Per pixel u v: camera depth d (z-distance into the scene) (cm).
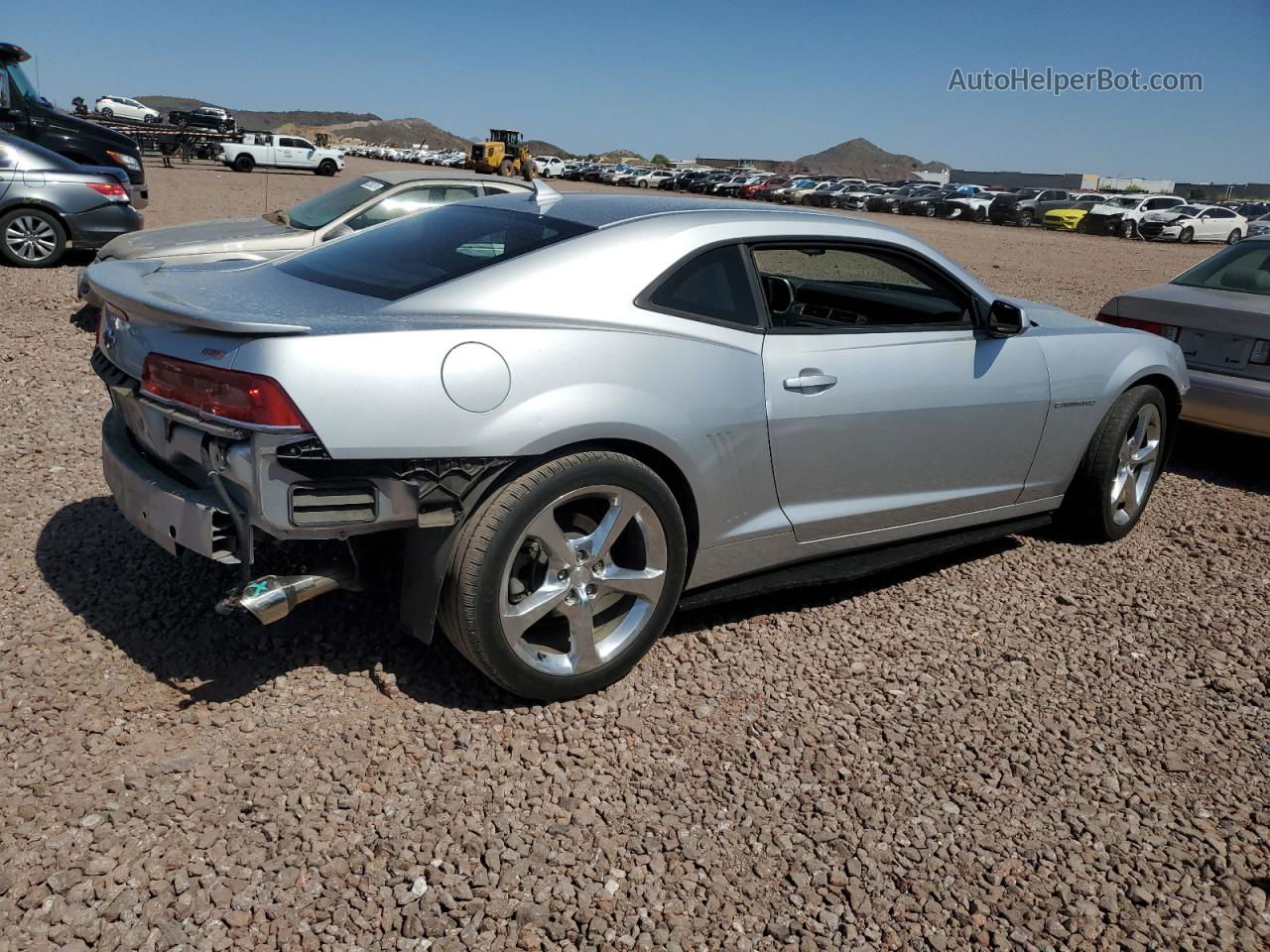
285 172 4253
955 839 263
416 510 266
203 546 265
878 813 270
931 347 378
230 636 327
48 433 512
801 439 341
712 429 315
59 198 1057
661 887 238
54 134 1431
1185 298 600
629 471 295
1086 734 317
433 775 269
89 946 207
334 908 222
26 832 235
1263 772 304
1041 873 253
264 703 294
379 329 263
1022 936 231
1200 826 275
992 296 403
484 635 280
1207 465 646
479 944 217
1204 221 3644
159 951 207
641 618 315
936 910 238
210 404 254
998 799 280
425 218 363
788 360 338
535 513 279
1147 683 353
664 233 321
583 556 299
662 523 308
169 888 224
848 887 243
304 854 237
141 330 284
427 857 240
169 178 2975
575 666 304
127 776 256
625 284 307
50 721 277
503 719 297
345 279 314
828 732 306
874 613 393
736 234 336
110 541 390
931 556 433
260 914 219
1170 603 422
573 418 280
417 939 216
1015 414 409
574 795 267
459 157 7800
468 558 274
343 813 252
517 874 237
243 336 255
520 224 331
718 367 317
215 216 1744
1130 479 483
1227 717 334
